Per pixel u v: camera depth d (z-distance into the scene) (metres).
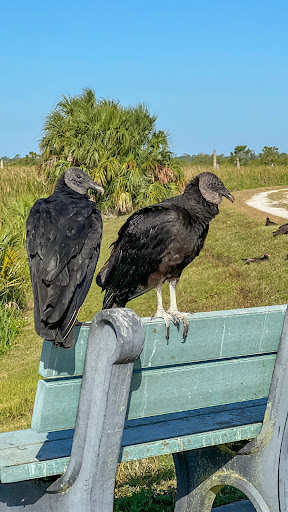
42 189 17.64
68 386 1.73
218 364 2.04
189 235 3.16
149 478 3.29
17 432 1.90
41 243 2.17
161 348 1.90
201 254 10.78
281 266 9.27
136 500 3.00
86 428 1.66
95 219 2.39
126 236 3.26
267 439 2.09
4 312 8.15
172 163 16.75
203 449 2.34
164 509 2.94
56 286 1.98
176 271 3.30
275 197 17.75
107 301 3.48
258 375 2.15
